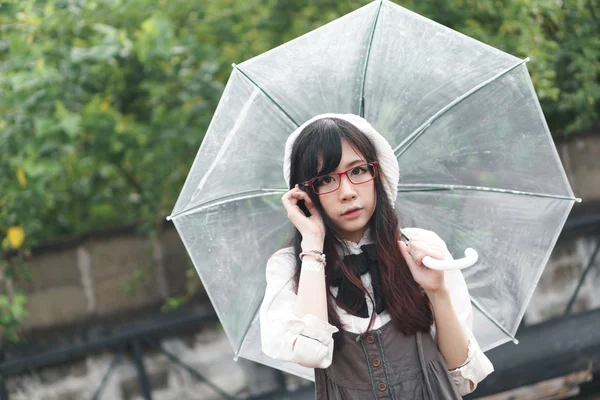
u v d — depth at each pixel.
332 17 6.09
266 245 2.66
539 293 6.54
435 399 2.23
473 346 2.31
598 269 6.66
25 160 5.61
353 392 2.25
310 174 2.28
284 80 2.57
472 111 2.59
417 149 2.65
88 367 6.30
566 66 6.46
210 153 2.54
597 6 6.36
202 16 6.28
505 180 2.61
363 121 2.36
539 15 6.16
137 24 6.05
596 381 6.58
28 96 5.59
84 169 6.31
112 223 6.84
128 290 6.39
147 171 6.28
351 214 2.28
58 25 5.83
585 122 6.64
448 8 5.95
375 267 2.31
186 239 2.61
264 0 6.30
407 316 2.26
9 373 6.23
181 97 6.16
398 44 2.54
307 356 2.16
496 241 2.64
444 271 2.28
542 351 6.14
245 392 6.39
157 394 6.34
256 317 2.69
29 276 6.29
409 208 2.71
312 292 2.23
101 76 6.09
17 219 6.04
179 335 6.39
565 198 2.55
